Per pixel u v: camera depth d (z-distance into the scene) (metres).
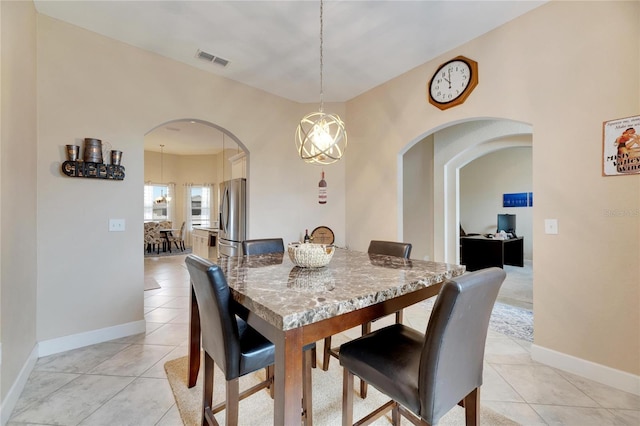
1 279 1.58
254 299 1.08
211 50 2.91
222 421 1.62
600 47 2.00
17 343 1.82
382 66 3.22
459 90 2.80
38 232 2.31
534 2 2.24
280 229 4.01
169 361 2.23
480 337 1.16
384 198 3.64
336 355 2.06
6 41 1.69
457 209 4.81
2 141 1.62
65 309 2.43
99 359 2.27
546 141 2.26
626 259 1.91
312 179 4.20
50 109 2.38
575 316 2.12
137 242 2.79
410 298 1.45
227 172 8.12
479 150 4.62
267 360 1.35
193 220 9.21
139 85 2.84
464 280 0.99
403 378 1.10
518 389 1.91
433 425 0.99
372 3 2.24
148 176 8.64
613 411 1.69
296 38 2.70
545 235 2.27
